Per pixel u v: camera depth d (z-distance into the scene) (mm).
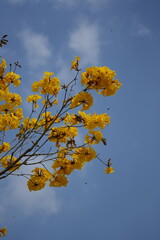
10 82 3904
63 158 3912
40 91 3834
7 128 3938
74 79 3596
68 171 3922
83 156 3824
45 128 3787
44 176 3893
